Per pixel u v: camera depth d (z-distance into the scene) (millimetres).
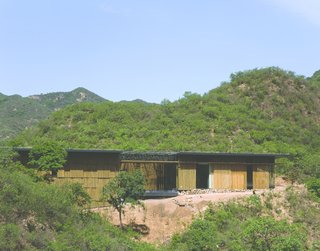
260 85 94375
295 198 49531
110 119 84938
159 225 45000
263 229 37000
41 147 47156
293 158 69875
